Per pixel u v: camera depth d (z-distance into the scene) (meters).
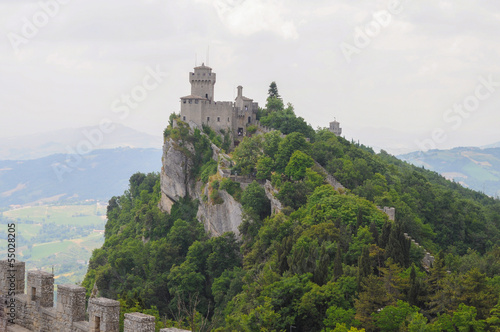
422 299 99.88
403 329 88.06
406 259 119.12
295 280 107.75
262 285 117.00
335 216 146.88
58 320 40.50
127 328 35.00
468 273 101.50
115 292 179.88
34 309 42.44
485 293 97.56
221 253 186.62
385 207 171.00
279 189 184.50
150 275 188.50
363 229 130.88
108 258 196.62
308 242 130.00
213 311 168.62
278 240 156.38
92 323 37.34
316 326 102.50
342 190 182.12
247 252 181.00
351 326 90.44
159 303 174.00
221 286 167.88
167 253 197.75
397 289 102.81
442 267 105.00
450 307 95.25
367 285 100.38
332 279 109.38
